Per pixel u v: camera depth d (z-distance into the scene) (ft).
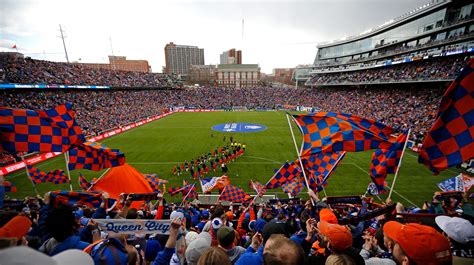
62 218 11.48
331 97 249.34
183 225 16.16
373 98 197.06
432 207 23.58
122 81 232.94
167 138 122.52
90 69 214.69
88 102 174.60
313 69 345.92
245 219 28.32
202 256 8.11
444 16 165.78
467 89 15.19
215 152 92.38
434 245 7.75
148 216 29.12
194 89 311.06
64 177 44.55
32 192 62.08
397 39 217.15
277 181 37.06
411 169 75.10
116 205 25.95
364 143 20.83
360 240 17.92
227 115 208.64
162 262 11.07
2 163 73.31
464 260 10.45
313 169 28.76
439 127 15.93
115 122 150.10
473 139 14.90
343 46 308.60
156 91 270.05
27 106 135.23
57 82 159.02
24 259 4.66
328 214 14.17
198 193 62.69
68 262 7.47
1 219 13.35
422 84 169.27
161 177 73.67
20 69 146.82
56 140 22.79
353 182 67.67
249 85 529.04
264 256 7.73
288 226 17.98
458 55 140.36
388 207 18.70
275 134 131.95
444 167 15.48
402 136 20.98
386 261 10.34
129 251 11.58
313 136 22.08
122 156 28.63
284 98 283.38
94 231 15.10
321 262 11.50
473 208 20.45
